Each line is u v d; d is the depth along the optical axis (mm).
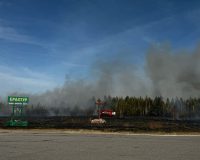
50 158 13125
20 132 27344
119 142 19969
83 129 30984
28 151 15164
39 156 13633
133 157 13711
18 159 12758
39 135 24625
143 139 22406
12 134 25203
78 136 24234
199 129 34062
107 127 34375
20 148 16250
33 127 32531
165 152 15422
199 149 16719
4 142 19109
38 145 17719
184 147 17594
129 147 17281
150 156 14078
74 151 15367
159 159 13305
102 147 17109
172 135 26734
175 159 13359
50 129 30578
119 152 15211
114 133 27812
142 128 33656
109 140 21250
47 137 22953
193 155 14531
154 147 17438
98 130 30062
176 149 16656
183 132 29844
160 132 29438
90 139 21812
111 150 15891
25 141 19844
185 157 13922
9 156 13523
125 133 27953
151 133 28516
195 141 21297
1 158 12961
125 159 13133
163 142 20391
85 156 13781
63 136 24062
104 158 13297
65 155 14008
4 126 32969
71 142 19609
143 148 16906
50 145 17812
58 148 16453
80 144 18500
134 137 24031
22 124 33312
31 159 12805
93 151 15438
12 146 17062
